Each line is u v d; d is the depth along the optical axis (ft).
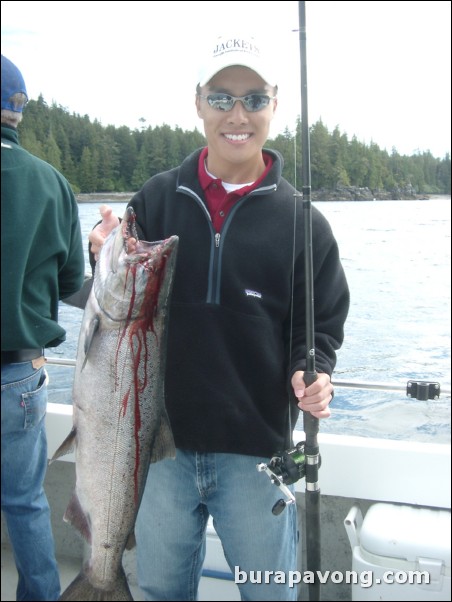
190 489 6.55
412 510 8.05
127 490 6.16
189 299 6.47
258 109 6.39
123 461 6.10
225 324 6.42
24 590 7.04
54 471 9.41
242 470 6.45
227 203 6.55
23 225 6.10
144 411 6.12
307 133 6.25
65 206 6.86
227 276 6.41
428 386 8.02
